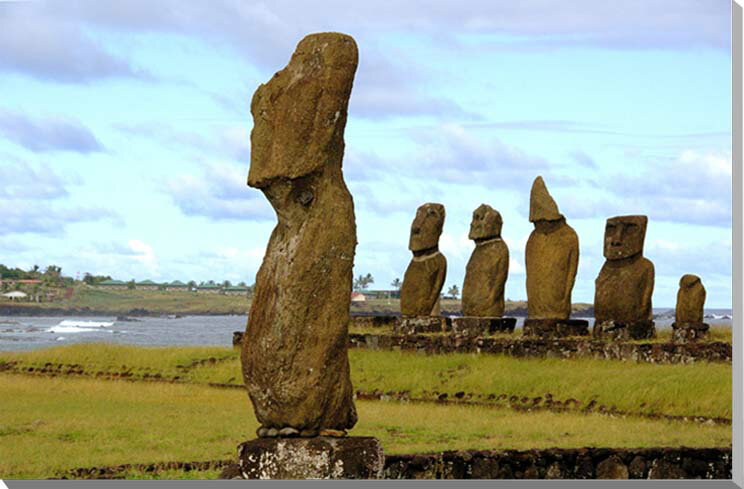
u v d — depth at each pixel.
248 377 14.63
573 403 26.77
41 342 88.88
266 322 14.45
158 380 34.91
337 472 13.97
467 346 33.28
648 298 33.66
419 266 38.69
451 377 30.47
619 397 26.17
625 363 29.80
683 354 29.59
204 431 22.94
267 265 14.71
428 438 21.64
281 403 14.30
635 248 33.81
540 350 31.73
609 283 33.84
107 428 23.42
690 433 22.14
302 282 14.33
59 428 23.42
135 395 30.59
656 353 29.84
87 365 37.22
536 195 34.81
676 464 19.89
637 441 20.95
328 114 14.55
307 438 14.21
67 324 163.88
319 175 14.58
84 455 19.69
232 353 37.19
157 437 22.09
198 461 18.81
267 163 14.58
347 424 14.87
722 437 21.56
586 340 31.44
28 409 27.03
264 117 14.84
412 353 34.28
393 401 29.89
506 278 36.72
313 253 14.40
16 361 38.41
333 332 14.41
